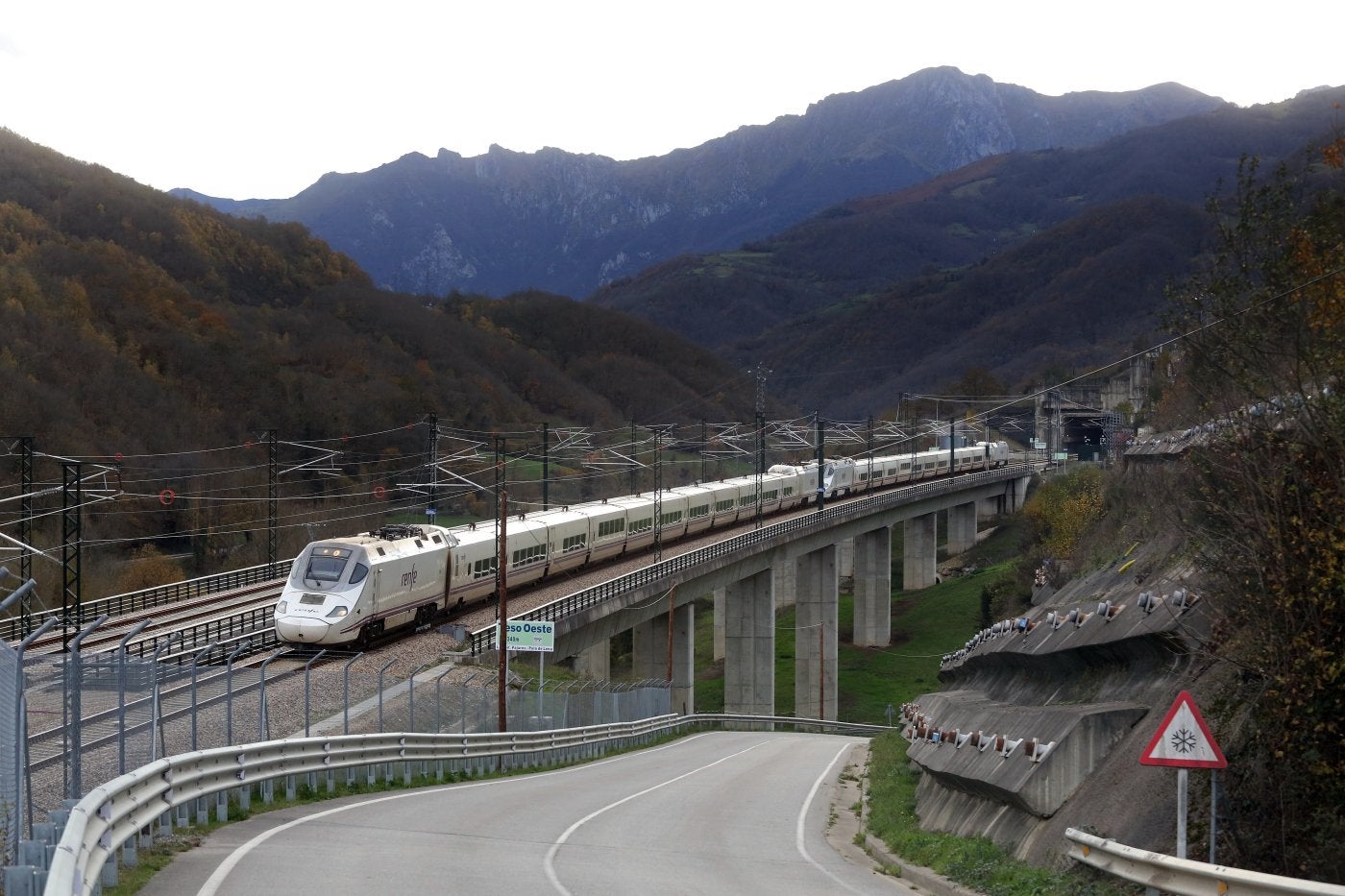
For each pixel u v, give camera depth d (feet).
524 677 173.78
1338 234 62.28
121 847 53.57
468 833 73.00
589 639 213.25
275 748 79.20
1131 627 77.56
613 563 270.26
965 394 622.54
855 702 349.20
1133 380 476.95
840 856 78.84
